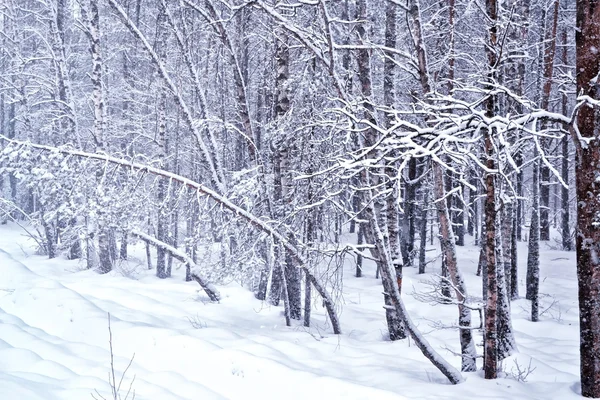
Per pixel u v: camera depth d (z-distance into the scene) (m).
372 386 7.30
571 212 31.77
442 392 7.04
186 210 11.93
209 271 11.30
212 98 22.95
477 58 12.41
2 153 9.67
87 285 13.84
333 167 7.05
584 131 6.99
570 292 16.84
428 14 15.40
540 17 16.34
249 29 18.45
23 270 13.99
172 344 8.52
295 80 11.92
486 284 8.60
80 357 7.77
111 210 10.38
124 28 23.08
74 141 21.45
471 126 6.63
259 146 20.83
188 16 20.03
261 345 8.86
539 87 14.32
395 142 6.68
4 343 7.73
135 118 23.45
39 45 31.62
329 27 8.12
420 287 17.56
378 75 17.45
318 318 13.42
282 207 11.39
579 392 7.04
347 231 27.06
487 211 7.60
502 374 8.12
